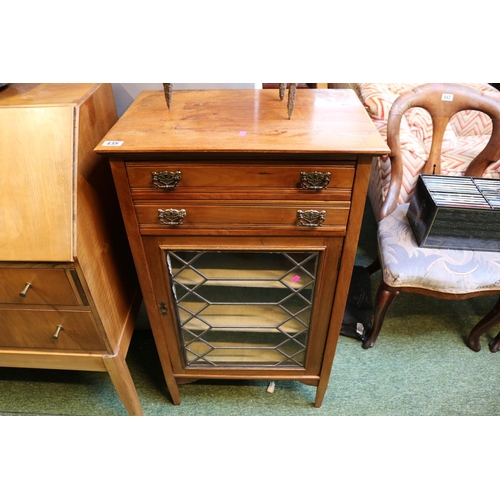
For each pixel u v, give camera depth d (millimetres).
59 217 699
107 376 1272
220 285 911
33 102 752
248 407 1180
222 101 839
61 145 707
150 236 785
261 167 680
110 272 904
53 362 931
